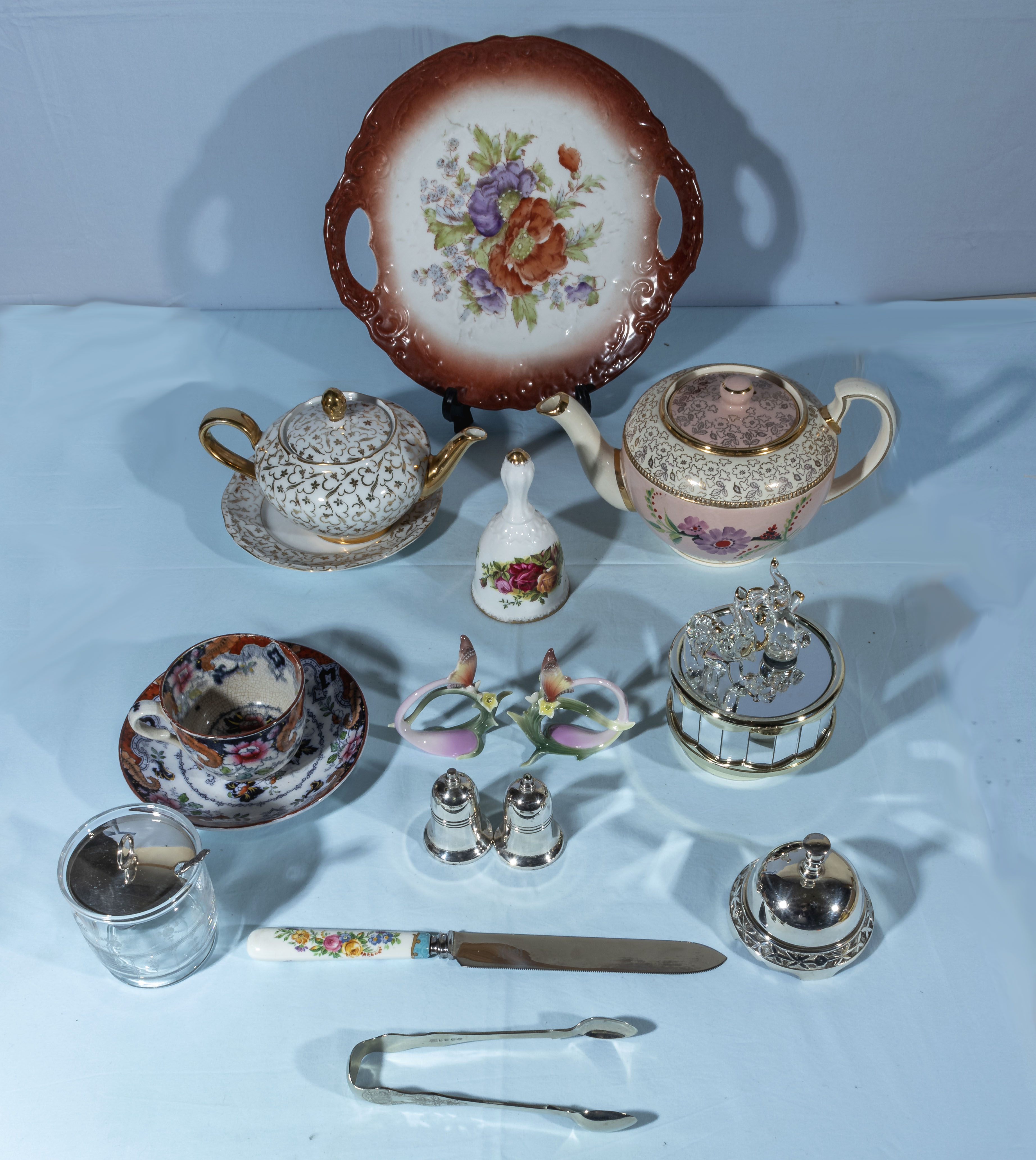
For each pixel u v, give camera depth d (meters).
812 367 1.25
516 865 0.78
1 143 1.23
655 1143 0.64
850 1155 0.63
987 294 1.38
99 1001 0.71
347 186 1.05
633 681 0.91
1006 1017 0.69
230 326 1.36
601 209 1.09
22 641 0.96
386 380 1.26
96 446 1.18
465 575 1.02
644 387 1.24
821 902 0.70
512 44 1.03
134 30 1.14
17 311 1.37
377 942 0.73
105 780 0.84
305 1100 0.66
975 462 1.12
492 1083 0.67
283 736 0.78
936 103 1.20
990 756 0.84
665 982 0.71
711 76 1.18
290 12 1.13
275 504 0.98
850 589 0.98
